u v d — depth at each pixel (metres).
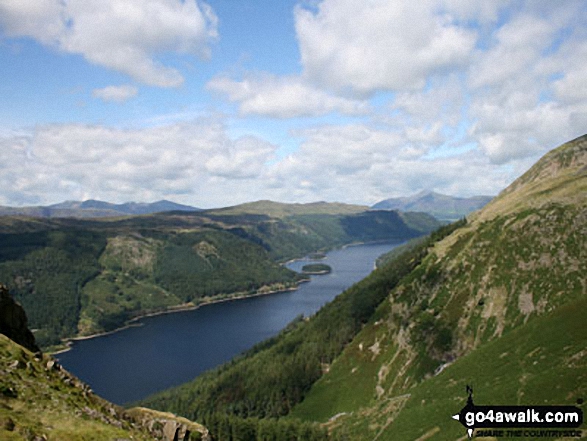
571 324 115.62
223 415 173.00
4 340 48.00
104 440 38.69
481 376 122.38
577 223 188.75
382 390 188.38
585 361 95.62
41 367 48.00
